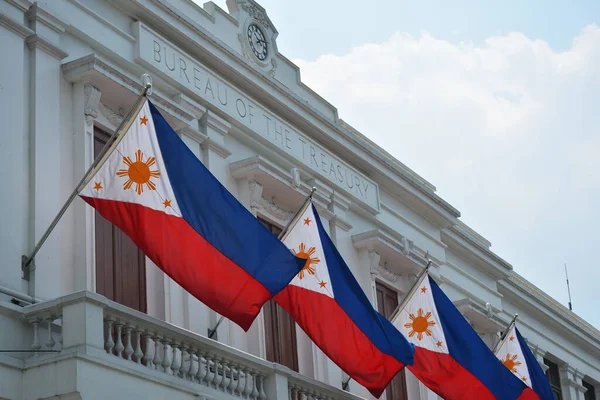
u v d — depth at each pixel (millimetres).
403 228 30484
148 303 20500
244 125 24422
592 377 42625
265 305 23781
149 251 17844
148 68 22141
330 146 27734
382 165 29609
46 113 19359
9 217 17984
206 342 18688
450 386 24516
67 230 19031
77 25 20766
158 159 18312
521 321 37719
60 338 16922
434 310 24625
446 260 32781
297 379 21031
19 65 19094
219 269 18609
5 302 16844
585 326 43156
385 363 21875
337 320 21469
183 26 23328
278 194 24672
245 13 25969
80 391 15883
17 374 16328
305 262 19797
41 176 18828
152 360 17781
